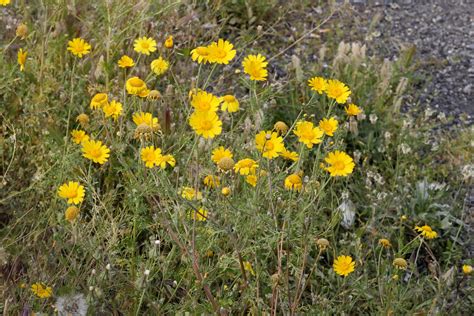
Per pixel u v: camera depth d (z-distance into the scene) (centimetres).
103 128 174
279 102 207
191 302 150
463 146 209
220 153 157
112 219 155
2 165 174
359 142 198
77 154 163
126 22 205
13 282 149
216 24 225
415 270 166
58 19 201
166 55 205
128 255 162
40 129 175
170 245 165
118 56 197
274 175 162
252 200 152
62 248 155
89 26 199
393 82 226
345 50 215
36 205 163
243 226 154
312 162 189
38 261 151
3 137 174
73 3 199
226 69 208
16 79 180
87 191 164
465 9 266
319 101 207
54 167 164
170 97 185
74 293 146
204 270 152
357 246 165
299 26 246
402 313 162
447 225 185
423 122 213
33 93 181
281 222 160
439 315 160
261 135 153
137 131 154
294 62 207
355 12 259
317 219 171
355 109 168
